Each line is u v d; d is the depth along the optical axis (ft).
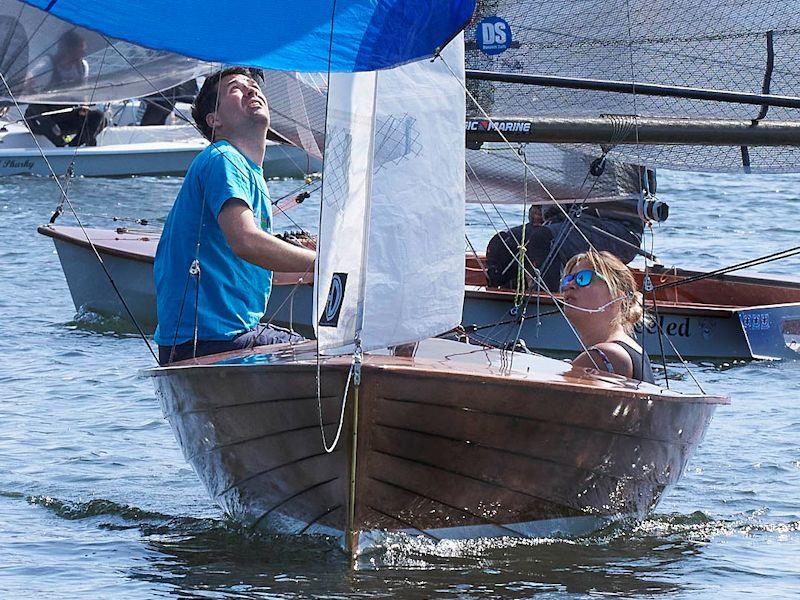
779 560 43.62
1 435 59.98
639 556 43.73
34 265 111.75
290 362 39.88
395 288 39.40
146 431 61.26
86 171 187.11
